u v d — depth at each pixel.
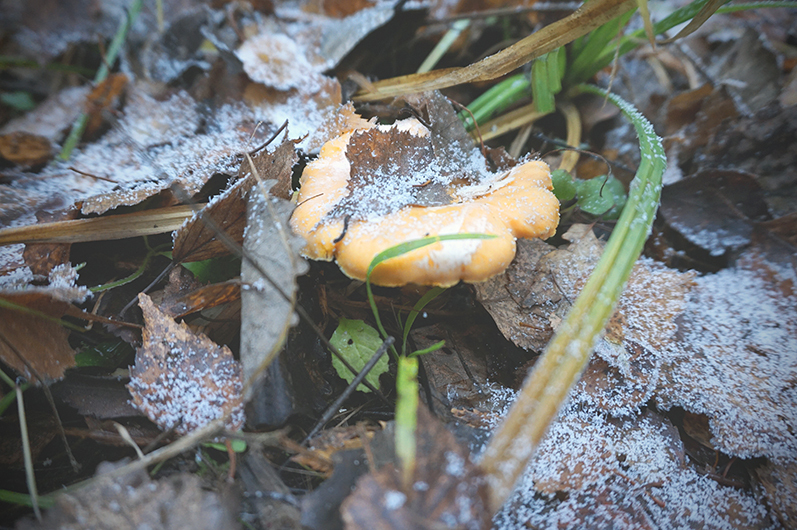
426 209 0.17
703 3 0.21
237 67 0.22
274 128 0.21
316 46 0.23
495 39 0.27
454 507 0.13
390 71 0.25
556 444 0.17
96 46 0.24
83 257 0.19
